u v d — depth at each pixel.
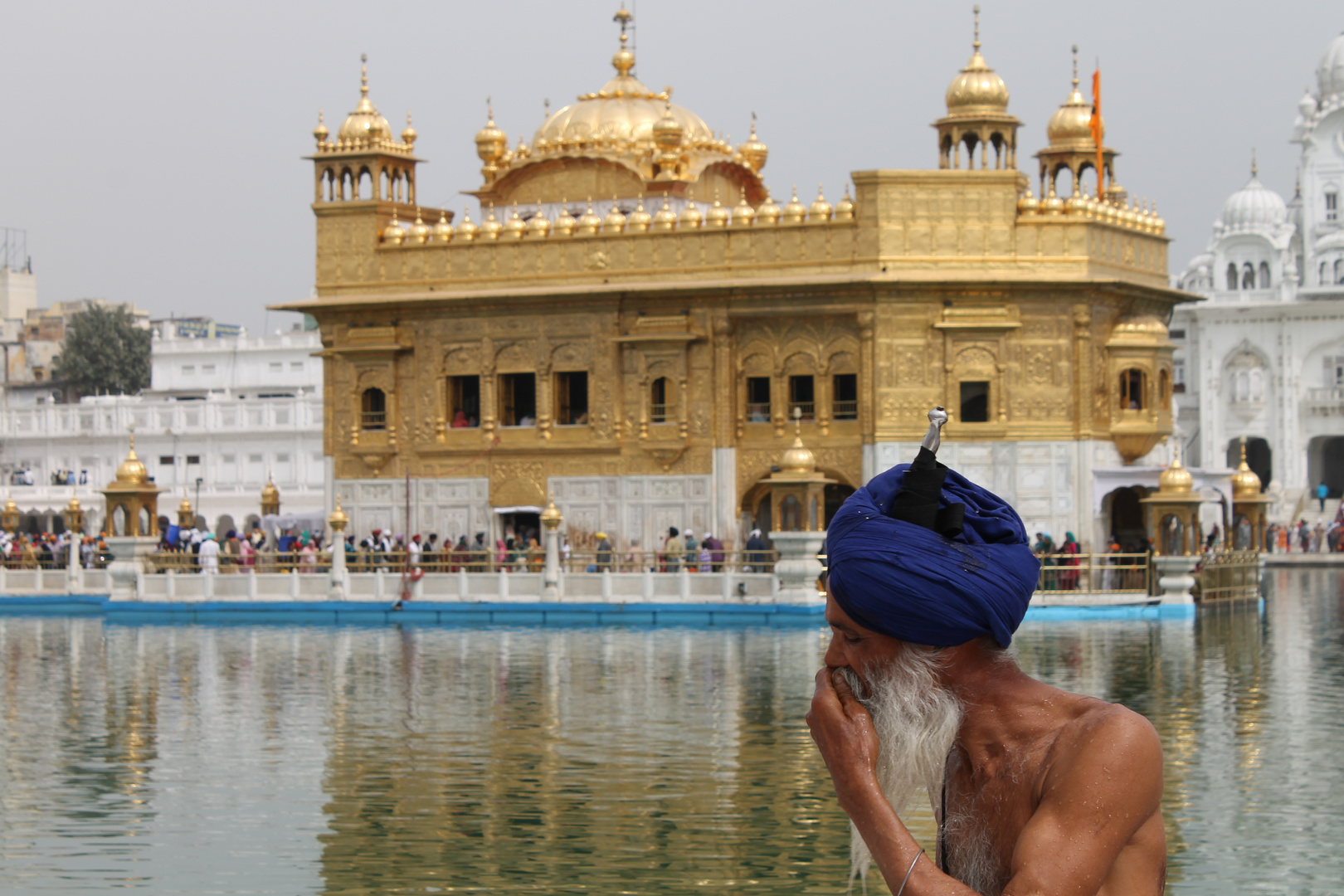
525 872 12.41
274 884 12.16
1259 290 76.94
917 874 3.73
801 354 39.84
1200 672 23.73
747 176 47.25
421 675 24.41
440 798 15.07
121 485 38.84
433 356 42.81
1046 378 39.06
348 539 43.72
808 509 34.41
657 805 14.64
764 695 21.61
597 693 22.05
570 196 44.50
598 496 41.41
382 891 11.96
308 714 20.39
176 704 21.56
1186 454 78.44
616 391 41.09
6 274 105.06
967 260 38.84
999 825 3.85
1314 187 79.50
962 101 39.81
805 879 12.14
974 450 39.00
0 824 14.22
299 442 63.00
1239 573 37.38
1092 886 3.60
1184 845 12.95
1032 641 28.70
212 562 37.66
